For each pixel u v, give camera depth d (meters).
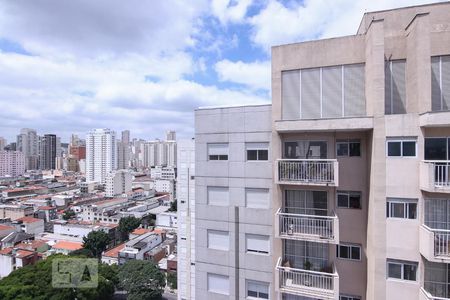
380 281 13.54
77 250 78.56
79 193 186.50
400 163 13.32
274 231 15.85
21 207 124.44
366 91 14.53
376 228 13.63
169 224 112.31
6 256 68.94
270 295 16.47
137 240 87.38
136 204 147.88
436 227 12.86
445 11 13.84
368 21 15.37
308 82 15.72
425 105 12.77
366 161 14.94
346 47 15.09
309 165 14.91
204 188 18.20
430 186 12.23
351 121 14.02
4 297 35.97
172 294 66.81
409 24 13.99
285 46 16.11
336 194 15.47
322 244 15.78
